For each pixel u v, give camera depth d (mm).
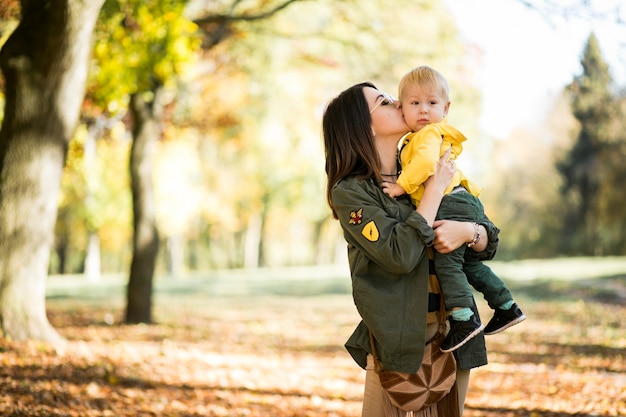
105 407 6602
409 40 14836
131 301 14406
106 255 65938
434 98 3373
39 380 7191
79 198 33156
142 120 14484
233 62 16641
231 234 56094
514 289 22859
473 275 3531
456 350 3342
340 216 3307
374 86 3535
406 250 3100
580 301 18281
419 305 3170
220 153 36531
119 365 8320
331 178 3428
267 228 53906
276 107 19688
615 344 11047
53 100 8820
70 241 47906
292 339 13461
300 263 66625
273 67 16875
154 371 8398
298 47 16172
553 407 7031
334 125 3428
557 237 43875
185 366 9016
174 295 25625
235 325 15445
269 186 41938
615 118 32250
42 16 8391
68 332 12031
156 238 14641
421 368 3232
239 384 8391
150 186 14523
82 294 25516
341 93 3488
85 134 15211
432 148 3242
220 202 40344
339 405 7695
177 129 17141
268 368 9758
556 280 23844
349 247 3381
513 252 46625
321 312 19328
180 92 16469
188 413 6750
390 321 3178
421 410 3291
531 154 43625
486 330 3555
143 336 12023
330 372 9828
